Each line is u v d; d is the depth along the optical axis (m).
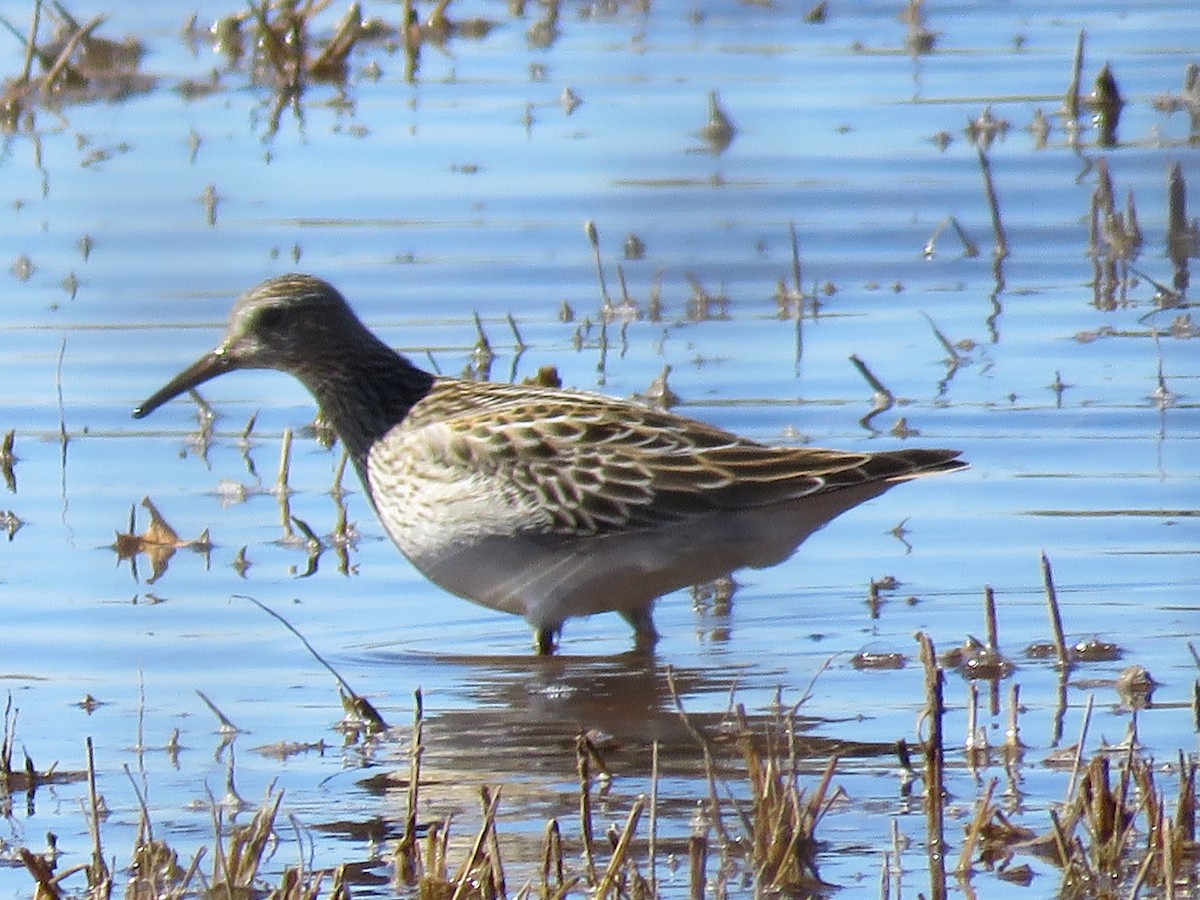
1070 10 27.23
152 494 14.16
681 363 16.23
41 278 18.22
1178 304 17.45
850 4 27.28
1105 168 19.03
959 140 21.77
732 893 8.70
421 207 19.92
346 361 12.70
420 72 23.95
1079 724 10.46
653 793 8.65
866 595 12.51
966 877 8.82
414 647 11.98
